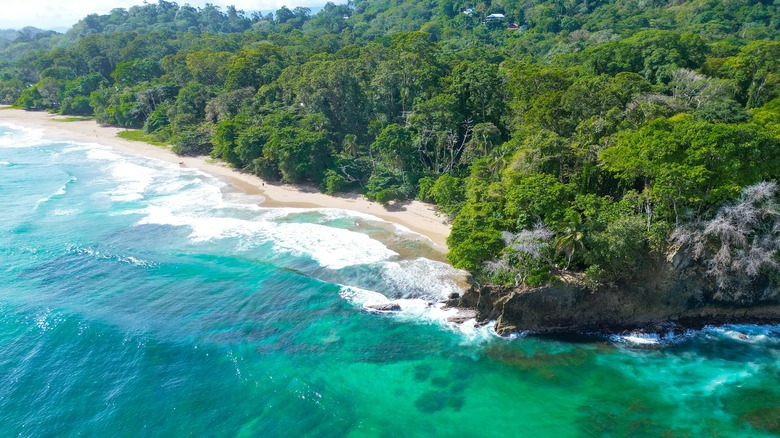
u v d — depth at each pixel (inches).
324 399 1566.2
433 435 1445.6
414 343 1827.0
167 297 2086.6
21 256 2412.6
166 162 4092.0
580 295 1846.7
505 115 3368.6
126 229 2743.6
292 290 2143.2
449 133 3184.1
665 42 3491.6
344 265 2329.0
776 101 2529.5
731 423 1472.7
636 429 1457.9
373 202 3102.9
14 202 3154.5
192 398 1555.1
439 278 2192.4
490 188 2327.8
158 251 2487.7
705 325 1913.1
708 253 1833.2
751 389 1601.9
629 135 2089.1
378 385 1632.6
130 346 1765.5
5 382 1589.6
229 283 2198.6
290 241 2578.7
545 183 2068.2
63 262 2365.9
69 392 1562.5
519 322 1868.8
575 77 3435.0
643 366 1712.6
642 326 1893.5
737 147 1765.5
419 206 3002.0
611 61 3582.7
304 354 1764.3
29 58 7682.1
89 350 1747.0
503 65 4338.1
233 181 3572.8
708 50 3722.9
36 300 2042.3
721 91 2731.3
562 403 1561.3
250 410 1518.2
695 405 1541.6
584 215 1963.6
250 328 1894.7
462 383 1644.9
